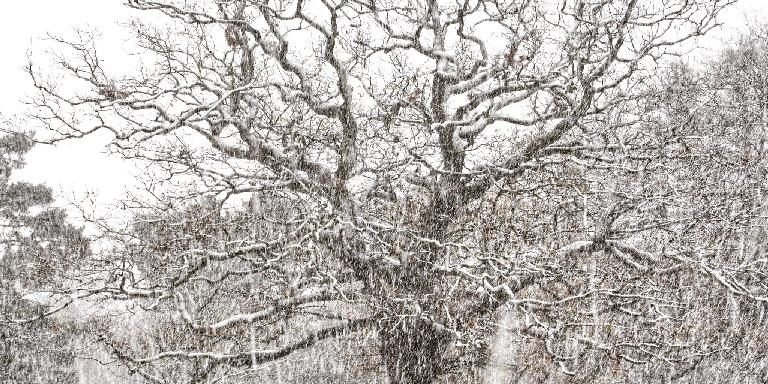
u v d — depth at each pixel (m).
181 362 15.49
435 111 15.62
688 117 15.62
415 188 16.61
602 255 17.22
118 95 14.87
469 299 15.16
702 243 16.67
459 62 16.33
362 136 15.60
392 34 15.84
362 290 15.26
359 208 15.15
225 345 16.30
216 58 16.34
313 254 13.25
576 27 15.18
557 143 15.78
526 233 14.70
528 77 15.14
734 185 17.66
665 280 16.61
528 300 13.14
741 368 16.56
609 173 16.66
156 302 13.64
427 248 15.21
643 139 15.88
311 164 15.45
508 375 16.20
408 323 14.80
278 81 15.28
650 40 14.57
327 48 14.40
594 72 14.59
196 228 14.41
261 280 16.67
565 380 16.05
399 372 15.48
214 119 15.68
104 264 14.34
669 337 15.83
